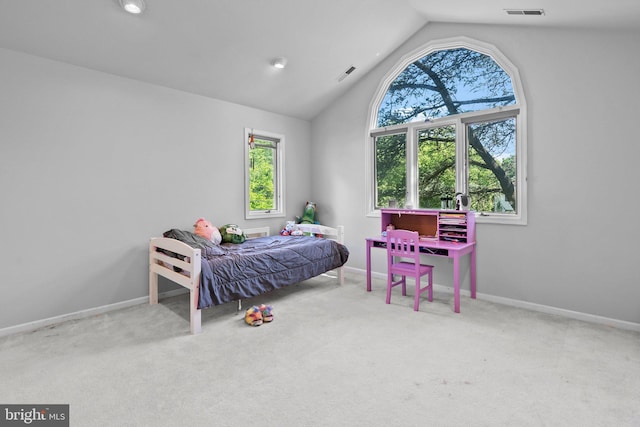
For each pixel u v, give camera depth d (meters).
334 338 2.58
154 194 3.53
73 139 2.99
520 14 2.92
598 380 1.98
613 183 2.80
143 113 3.43
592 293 2.92
